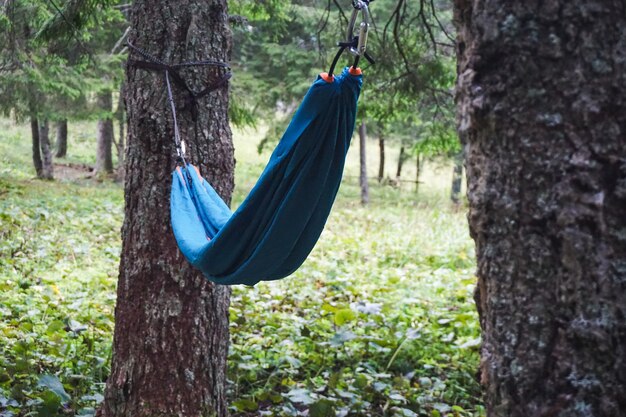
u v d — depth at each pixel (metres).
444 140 8.99
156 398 4.22
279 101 16.78
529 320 2.02
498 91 2.02
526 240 2.01
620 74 1.92
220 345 4.41
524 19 1.96
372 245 12.11
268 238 2.91
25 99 14.52
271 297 8.10
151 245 4.21
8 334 5.92
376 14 14.10
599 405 1.93
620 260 1.93
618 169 1.93
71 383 5.05
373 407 5.24
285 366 5.89
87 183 19.25
